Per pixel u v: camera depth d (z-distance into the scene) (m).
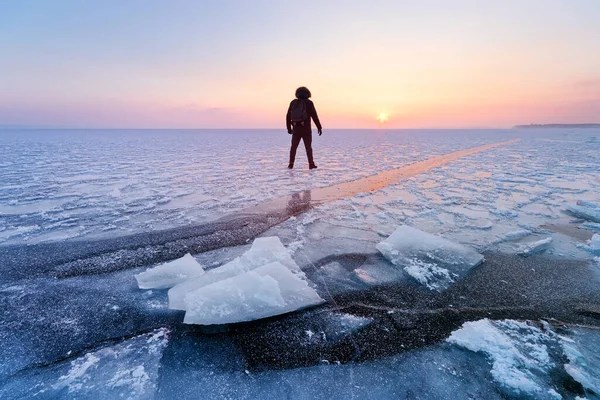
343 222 2.80
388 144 16.27
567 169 6.22
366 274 1.79
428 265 1.86
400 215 3.02
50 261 2.01
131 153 11.11
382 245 2.12
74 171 6.36
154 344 1.20
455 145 15.01
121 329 1.30
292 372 1.06
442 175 5.57
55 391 0.98
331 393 0.97
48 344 1.20
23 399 0.95
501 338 1.18
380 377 1.03
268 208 3.34
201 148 13.99
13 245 2.29
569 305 1.47
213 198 3.85
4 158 9.12
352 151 11.55
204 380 1.02
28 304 1.49
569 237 2.40
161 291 1.62
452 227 2.65
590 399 0.93
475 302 1.50
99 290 1.63
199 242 2.34
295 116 6.10
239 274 1.70
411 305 1.47
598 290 1.61
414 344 1.20
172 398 0.95
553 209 3.22
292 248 2.17
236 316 1.32
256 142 19.95
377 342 1.21
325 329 1.29
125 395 0.96
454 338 1.20
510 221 2.81
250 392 0.97
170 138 27.47
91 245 2.29
